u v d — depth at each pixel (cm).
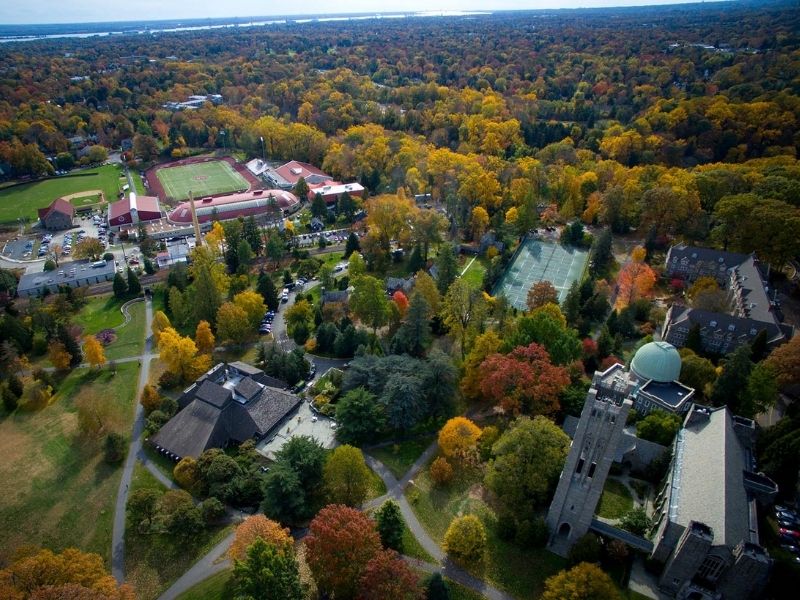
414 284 16475
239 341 14875
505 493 9369
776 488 9156
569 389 11412
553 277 18750
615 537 8712
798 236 16112
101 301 17825
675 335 13875
